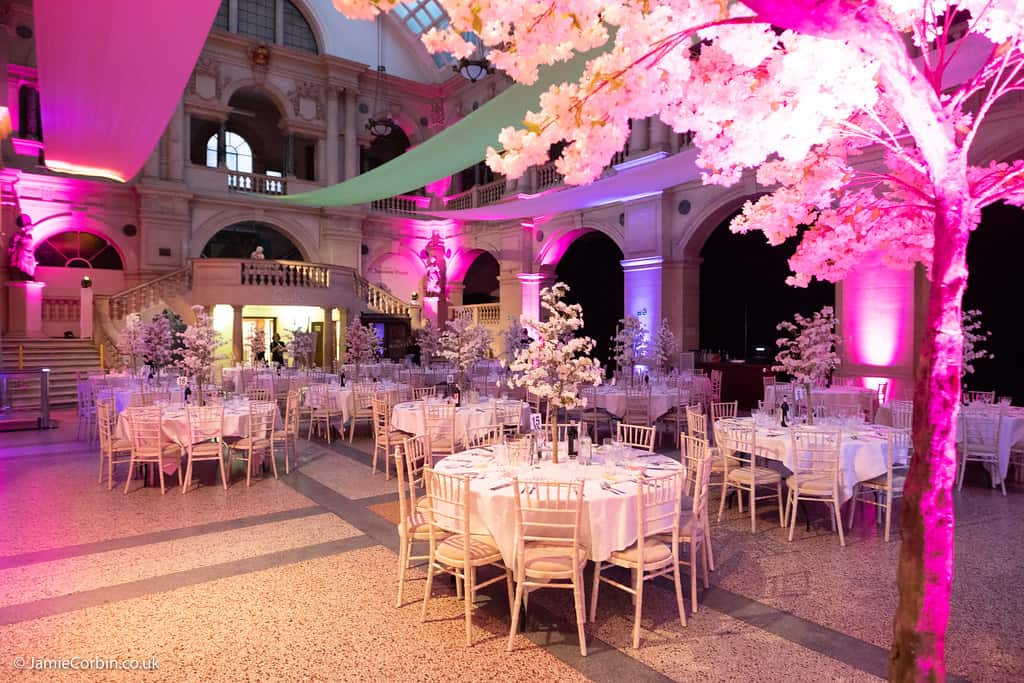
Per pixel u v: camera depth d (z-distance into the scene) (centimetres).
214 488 675
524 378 443
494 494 372
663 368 1354
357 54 2088
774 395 974
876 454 537
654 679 312
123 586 420
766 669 321
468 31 171
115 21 508
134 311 1554
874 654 335
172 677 313
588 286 1991
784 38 166
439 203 2202
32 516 573
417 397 1011
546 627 368
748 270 1512
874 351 1046
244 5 1892
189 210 1777
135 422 657
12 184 1529
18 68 1524
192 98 1775
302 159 2202
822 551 492
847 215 225
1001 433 655
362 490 668
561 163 189
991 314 1058
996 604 393
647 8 173
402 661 329
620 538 368
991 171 186
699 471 423
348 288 1781
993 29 166
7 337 1448
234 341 1580
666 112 189
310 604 395
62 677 312
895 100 153
